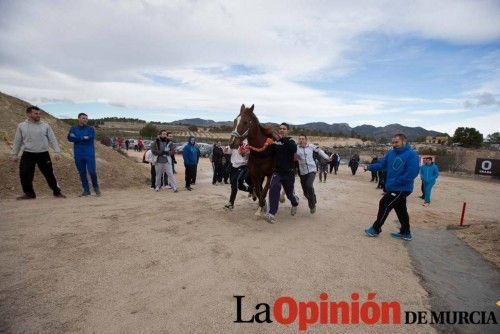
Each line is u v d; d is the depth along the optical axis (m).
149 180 12.26
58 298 3.21
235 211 7.43
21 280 3.52
